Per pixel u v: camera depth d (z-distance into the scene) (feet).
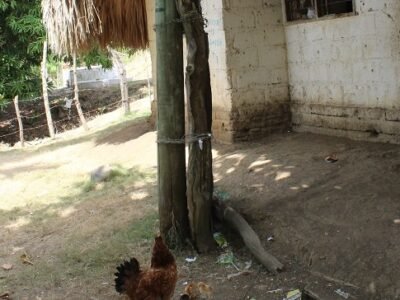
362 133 19.85
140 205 18.39
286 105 23.15
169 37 14.11
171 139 14.51
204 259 14.38
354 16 19.34
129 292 11.41
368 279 11.87
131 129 30.94
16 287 13.74
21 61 40.73
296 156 19.24
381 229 13.14
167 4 14.01
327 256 12.98
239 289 12.75
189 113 14.42
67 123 44.24
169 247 14.87
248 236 14.17
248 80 22.33
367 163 17.04
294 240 13.97
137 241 15.61
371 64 19.03
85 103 47.14
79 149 30.53
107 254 14.96
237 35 21.94
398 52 17.95
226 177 18.80
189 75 14.03
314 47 21.36
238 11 21.88
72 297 13.03
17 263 15.19
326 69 20.99
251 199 16.52
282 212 15.28
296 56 22.39
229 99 22.13
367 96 19.42
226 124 22.53
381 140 19.13
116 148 27.76
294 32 22.25
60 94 48.88
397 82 18.19
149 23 27.78
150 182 20.86
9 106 46.42
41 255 15.57
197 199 14.55
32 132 43.14
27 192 22.24
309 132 22.35
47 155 30.58
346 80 20.17
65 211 19.20
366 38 19.04
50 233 17.28
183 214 14.83
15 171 26.96
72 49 27.73
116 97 47.55
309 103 22.13
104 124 38.78
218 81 22.68
